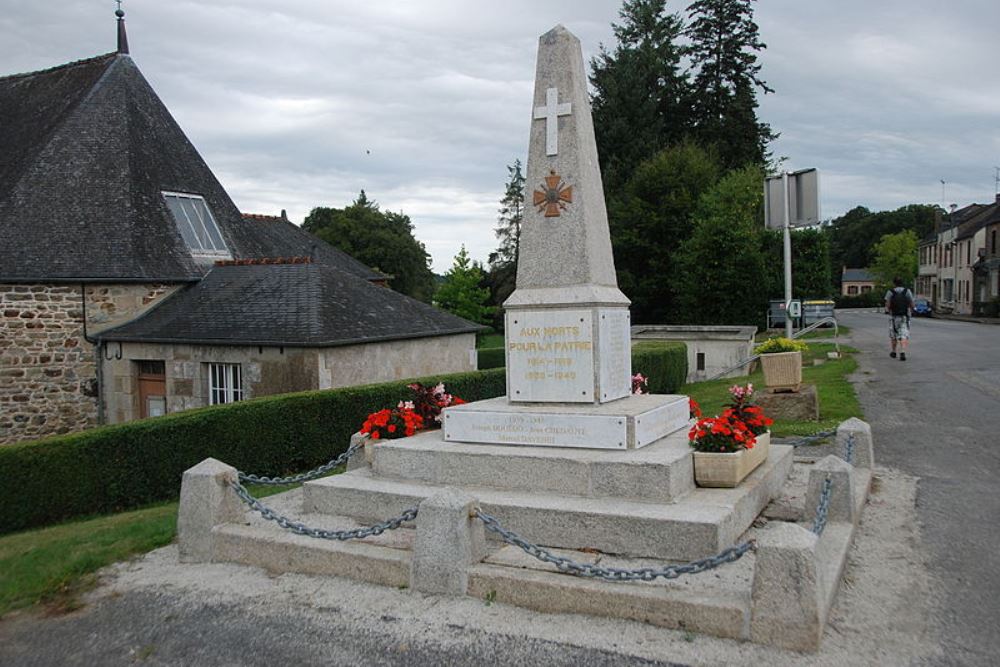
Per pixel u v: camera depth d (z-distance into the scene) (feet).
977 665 13.94
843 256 335.47
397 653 15.52
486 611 17.03
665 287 115.34
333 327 51.11
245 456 38.88
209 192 70.08
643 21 149.79
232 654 16.14
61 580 21.08
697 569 15.60
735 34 151.23
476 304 169.78
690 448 22.59
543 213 25.07
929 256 231.50
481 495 21.58
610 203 123.54
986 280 170.30
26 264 55.31
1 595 20.61
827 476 20.45
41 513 33.78
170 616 18.25
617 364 25.54
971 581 17.70
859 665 14.01
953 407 38.52
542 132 25.38
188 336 52.75
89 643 17.29
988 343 74.28
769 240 106.93
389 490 22.95
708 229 99.66
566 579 17.03
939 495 24.50
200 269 62.39
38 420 55.62
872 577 18.02
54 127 64.44
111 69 69.15
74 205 59.77
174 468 36.91
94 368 57.47
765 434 25.22
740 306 98.99
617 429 22.27
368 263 175.01
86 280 56.34
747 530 21.07
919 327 111.14
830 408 39.34
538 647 15.26
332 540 20.45
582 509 19.76
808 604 14.57
